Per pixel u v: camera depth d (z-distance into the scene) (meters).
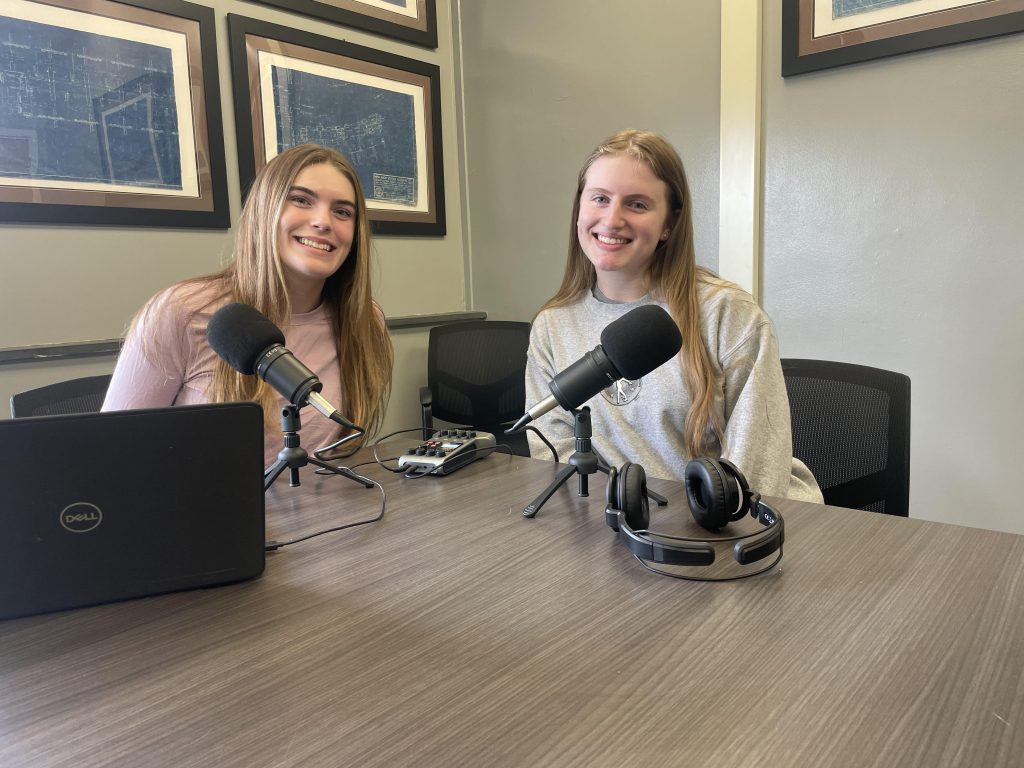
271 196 1.31
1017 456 1.81
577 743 0.44
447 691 0.50
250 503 0.71
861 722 0.45
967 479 1.89
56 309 1.92
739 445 1.18
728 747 0.43
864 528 0.81
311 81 2.46
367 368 1.47
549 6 2.62
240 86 2.26
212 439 0.70
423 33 2.82
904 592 0.64
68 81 1.90
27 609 0.64
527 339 2.69
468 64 2.94
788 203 2.11
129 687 0.52
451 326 2.67
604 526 0.85
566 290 1.51
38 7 1.84
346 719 0.47
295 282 1.38
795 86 2.05
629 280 1.39
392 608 0.64
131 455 0.68
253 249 1.34
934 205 1.86
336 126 2.55
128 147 2.03
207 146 2.20
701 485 0.84
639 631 0.58
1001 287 1.79
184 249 2.18
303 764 0.42
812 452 1.36
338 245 1.36
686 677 0.51
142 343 1.28
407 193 2.83
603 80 2.51
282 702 0.49
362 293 1.44
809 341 2.12
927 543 0.75
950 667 0.51
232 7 2.24
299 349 1.40
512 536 0.83
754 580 0.68
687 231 1.33
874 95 1.91
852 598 0.63
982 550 0.73
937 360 1.90
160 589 0.69
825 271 2.07
